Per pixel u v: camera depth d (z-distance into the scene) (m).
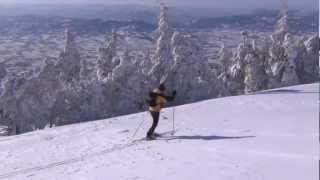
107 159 17.03
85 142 20.98
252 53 57.44
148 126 21.91
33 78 57.06
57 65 57.25
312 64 60.44
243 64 58.28
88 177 15.02
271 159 13.50
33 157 20.20
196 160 14.66
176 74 55.03
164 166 14.58
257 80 56.22
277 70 56.19
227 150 15.27
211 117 21.75
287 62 55.25
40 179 16.16
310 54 60.38
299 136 15.68
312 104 22.89
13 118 57.41
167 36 55.72
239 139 16.56
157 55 55.75
